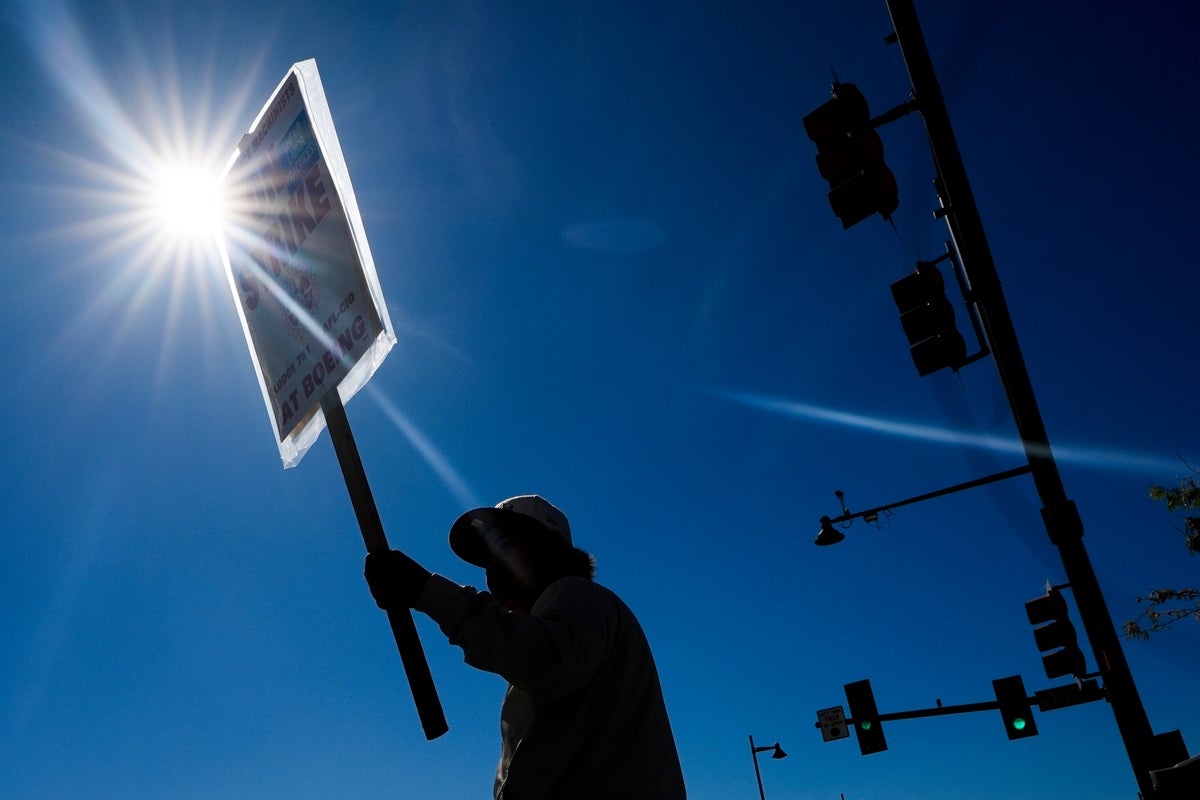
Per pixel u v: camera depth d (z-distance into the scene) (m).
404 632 2.57
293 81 3.35
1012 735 14.75
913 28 9.08
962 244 9.32
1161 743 9.86
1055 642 11.77
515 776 2.60
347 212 3.10
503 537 3.13
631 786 2.57
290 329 3.24
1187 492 14.70
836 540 12.82
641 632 2.88
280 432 3.24
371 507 2.84
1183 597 14.23
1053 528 9.60
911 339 9.25
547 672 2.47
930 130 9.09
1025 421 9.53
